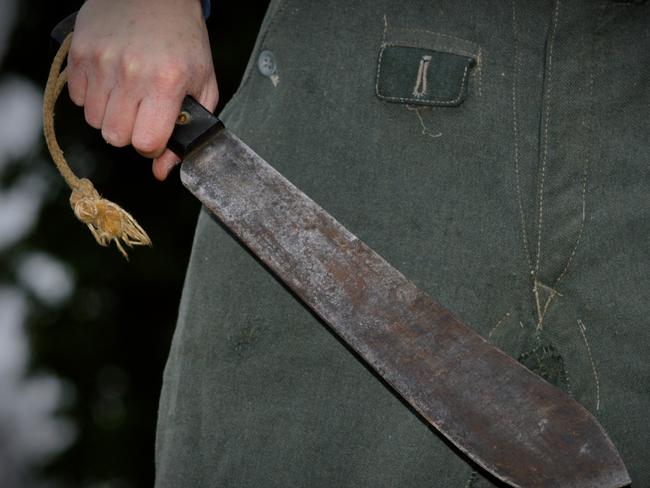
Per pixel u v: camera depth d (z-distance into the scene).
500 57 1.55
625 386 1.53
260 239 1.42
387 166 1.57
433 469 1.52
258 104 1.64
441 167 1.55
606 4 1.54
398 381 1.35
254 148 1.62
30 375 4.71
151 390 4.73
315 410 1.54
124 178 4.71
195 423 1.60
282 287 1.57
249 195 1.45
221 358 1.59
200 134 1.48
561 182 1.53
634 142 1.54
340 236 1.42
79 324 4.76
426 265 1.54
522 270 1.53
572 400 1.31
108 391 4.75
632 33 1.55
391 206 1.56
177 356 1.66
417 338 1.36
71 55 1.50
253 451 1.55
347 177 1.58
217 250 1.62
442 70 1.55
